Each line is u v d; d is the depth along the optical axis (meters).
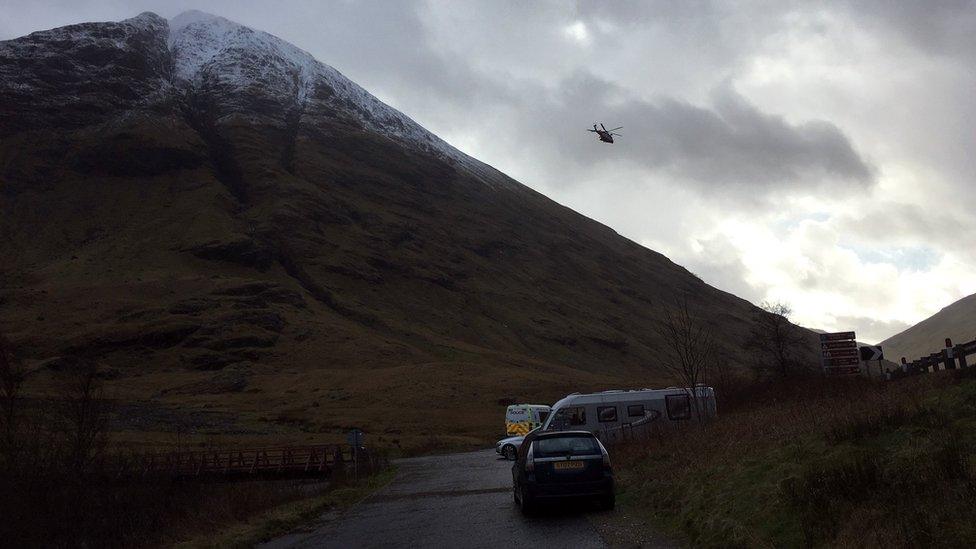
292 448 39.31
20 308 133.50
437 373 100.31
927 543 5.98
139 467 17.86
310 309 155.12
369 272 199.50
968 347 16.36
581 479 12.52
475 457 38.75
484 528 12.25
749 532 8.05
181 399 91.06
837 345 28.48
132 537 13.67
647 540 9.57
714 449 14.60
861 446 9.84
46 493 14.34
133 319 132.38
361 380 98.81
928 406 10.95
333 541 12.52
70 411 16.88
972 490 6.59
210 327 127.81
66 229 197.75
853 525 6.95
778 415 17.22
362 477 27.28
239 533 13.75
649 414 27.92
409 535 12.34
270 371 113.94
